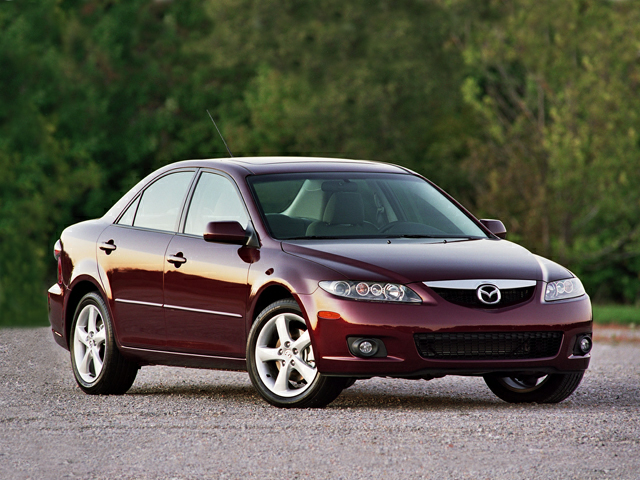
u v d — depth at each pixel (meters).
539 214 74.75
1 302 93.94
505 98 87.00
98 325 21.27
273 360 17.59
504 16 77.44
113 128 110.06
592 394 20.66
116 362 20.53
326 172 19.91
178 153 114.31
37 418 16.95
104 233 21.25
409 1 114.69
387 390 21.42
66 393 20.92
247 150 113.44
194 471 12.73
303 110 108.69
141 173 111.88
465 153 108.25
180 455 13.66
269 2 117.31
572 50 72.00
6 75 102.88
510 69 83.62
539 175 75.38
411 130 108.25
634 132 69.62
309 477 12.31
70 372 24.62
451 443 14.09
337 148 108.12
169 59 116.19
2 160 98.44
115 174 111.19
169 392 21.28
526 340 17.09
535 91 77.50
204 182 19.94
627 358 30.72
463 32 93.31
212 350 18.69
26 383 22.48
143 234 20.36
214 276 18.50
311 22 116.19
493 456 13.32
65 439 14.97
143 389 21.95
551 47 71.50
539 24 71.81
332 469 12.70
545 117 78.81
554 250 76.19
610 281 99.44
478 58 75.69
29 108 101.62
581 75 70.88
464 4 97.06
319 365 16.84
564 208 74.00
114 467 13.05
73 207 107.81
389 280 16.77
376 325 16.52
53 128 101.25
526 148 76.44
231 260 18.38
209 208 19.55
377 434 14.73
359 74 108.94
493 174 76.50
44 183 100.44
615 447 13.87
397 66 107.62
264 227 18.34
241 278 18.05
